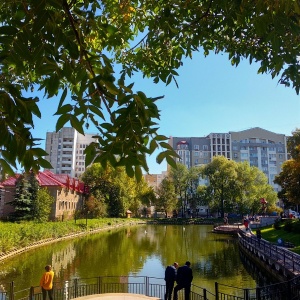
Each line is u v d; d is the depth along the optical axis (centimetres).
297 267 1639
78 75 222
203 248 3197
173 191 8019
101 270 2058
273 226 4259
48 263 2250
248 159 11375
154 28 477
